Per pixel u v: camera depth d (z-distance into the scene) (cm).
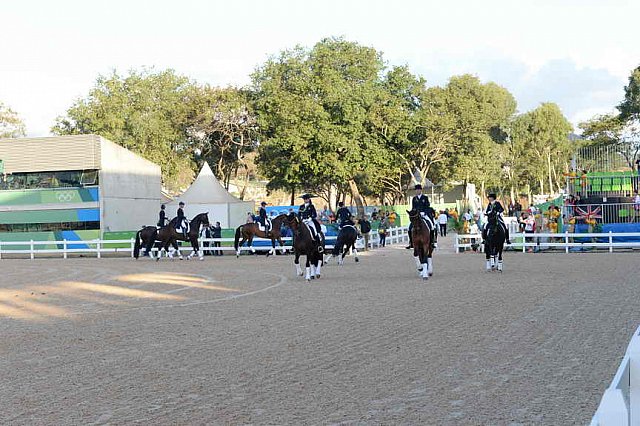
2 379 1120
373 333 1438
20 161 5516
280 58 7550
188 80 8325
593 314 1608
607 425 337
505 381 1008
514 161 10375
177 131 7969
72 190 5450
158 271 3397
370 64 7456
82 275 3269
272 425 823
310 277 2695
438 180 8856
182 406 920
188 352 1299
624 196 4353
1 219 5572
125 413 891
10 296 2405
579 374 1036
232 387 1017
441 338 1359
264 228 4375
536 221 4344
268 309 1869
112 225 5538
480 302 1867
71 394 1004
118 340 1462
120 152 5688
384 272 2942
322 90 6806
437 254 4056
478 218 4403
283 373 1098
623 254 3684
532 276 2567
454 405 890
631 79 7769
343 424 820
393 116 7019
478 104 8462
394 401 917
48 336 1548
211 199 5303
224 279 2858
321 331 1481
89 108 7912
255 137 7881
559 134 10444
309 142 6612
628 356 390
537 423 803
